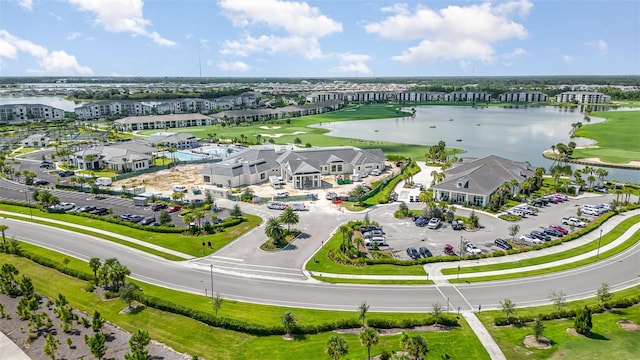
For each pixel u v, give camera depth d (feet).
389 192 489.67
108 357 207.82
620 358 197.98
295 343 216.33
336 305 253.24
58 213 431.02
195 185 548.72
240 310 246.47
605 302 248.73
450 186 462.60
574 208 440.04
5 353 214.48
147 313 244.63
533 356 201.98
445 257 313.32
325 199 480.23
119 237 362.53
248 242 351.46
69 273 292.81
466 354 204.44
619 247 335.67
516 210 421.18
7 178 591.37
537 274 291.38
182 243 348.59
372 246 338.13
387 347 210.59
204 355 208.54
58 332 230.68
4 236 354.54
